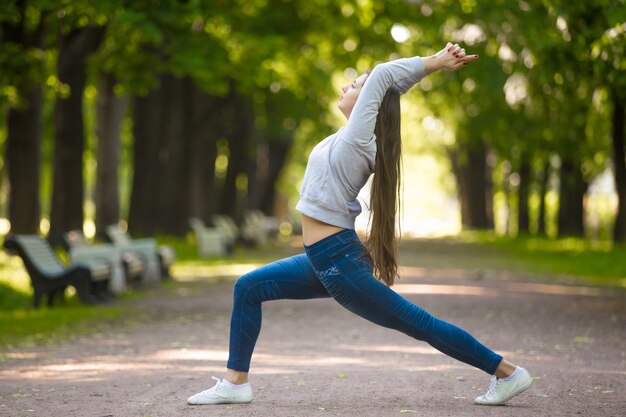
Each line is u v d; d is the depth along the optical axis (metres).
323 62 44.84
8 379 9.64
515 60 28.70
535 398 8.14
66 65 27.94
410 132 70.56
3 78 22.31
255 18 36.69
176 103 43.53
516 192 58.41
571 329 14.78
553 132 38.44
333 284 7.23
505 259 38.84
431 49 30.22
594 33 18.53
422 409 7.50
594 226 59.38
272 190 63.16
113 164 35.34
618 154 36.62
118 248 22.95
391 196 7.24
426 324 7.29
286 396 8.23
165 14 22.75
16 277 22.14
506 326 15.18
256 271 7.57
